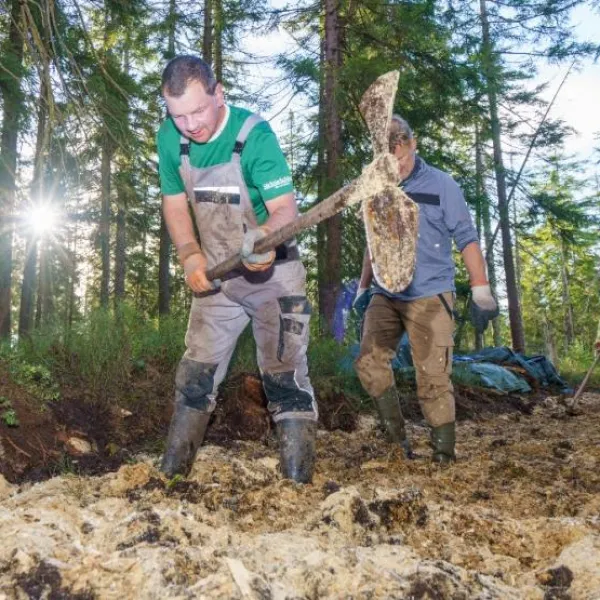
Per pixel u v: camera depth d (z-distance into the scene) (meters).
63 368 4.54
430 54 11.69
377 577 1.79
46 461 3.57
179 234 3.06
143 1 7.68
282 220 2.78
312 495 2.85
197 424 3.20
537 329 43.03
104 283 18.66
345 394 5.95
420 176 4.10
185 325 5.68
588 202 18.94
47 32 4.34
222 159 2.84
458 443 5.19
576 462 4.28
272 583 1.72
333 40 11.40
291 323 3.06
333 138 10.95
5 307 7.06
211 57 15.28
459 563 2.12
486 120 14.15
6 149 5.57
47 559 1.78
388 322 4.28
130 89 8.52
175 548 1.88
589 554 2.07
